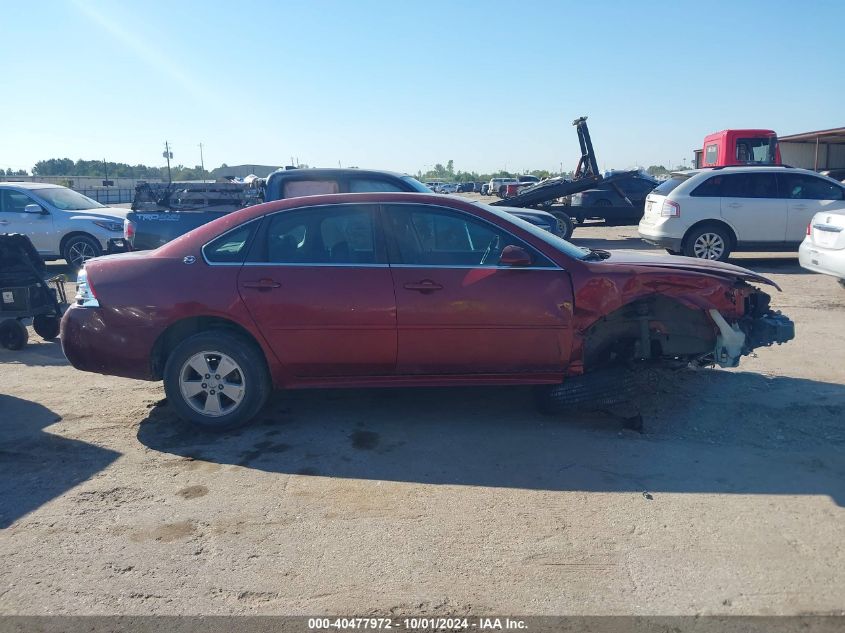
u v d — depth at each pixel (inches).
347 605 123.3
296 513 155.0
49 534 146.8
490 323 194.9
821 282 446.0
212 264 198.4
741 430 199.9
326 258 199.0
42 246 530.9
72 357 202.5
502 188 1561.3
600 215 792.3
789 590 126.6
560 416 212.7
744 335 204.2
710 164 855.1
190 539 144.7
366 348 195.6
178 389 197.8
